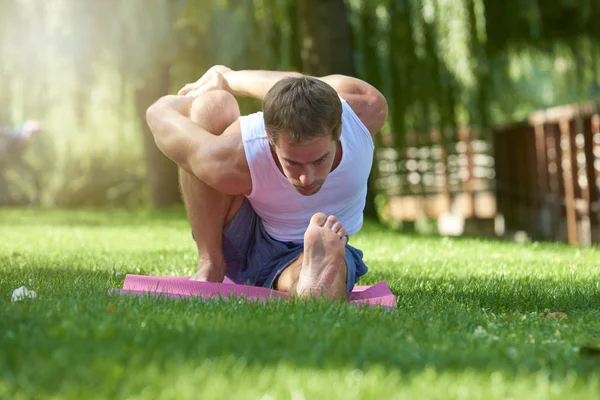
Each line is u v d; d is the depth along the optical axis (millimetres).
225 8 23016
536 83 40094
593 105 20078
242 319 4441
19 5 21000
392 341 3961
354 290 6824
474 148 39031
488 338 4336
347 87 6008
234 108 6273
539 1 25328
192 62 24875
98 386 2889
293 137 5074
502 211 34938
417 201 36125
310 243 5613
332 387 2949
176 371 3092
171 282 6117
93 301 5066
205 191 6254
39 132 27906
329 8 21266
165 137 6035
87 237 13945
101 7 20953
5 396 2785
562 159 24812
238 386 2941
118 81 25969
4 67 22891
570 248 13000
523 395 2951
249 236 6414
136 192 37031
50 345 3471
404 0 21688
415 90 22406
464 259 10641
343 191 5977
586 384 3225
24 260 9469
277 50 23594
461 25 21391
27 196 33562
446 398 2902
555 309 6102
